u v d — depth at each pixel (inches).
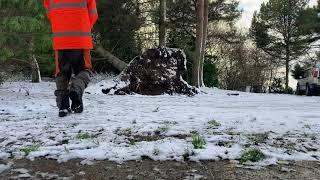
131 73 585.0
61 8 256.1
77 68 263.6
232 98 541.6
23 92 548.4
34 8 410.0
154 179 127.3
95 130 201.2
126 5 892.6
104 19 864.3
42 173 132.3
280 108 371.6
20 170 134.9
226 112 303.4
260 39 1919.3
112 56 906.1
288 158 149.2
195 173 132.2
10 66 577.0
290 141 179.5
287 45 1905.8
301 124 234.5
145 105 362.6
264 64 1887.3
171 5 1181.7
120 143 168.7
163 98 493.0
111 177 129.1
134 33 907.4
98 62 996.6
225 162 143.2
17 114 275.6
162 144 162.9
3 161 146.3
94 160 145.3
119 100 428.1
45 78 1068.5
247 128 212.8
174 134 191.0
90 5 261.3
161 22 879.7
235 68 1679.4
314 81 890.1
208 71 1133.7
